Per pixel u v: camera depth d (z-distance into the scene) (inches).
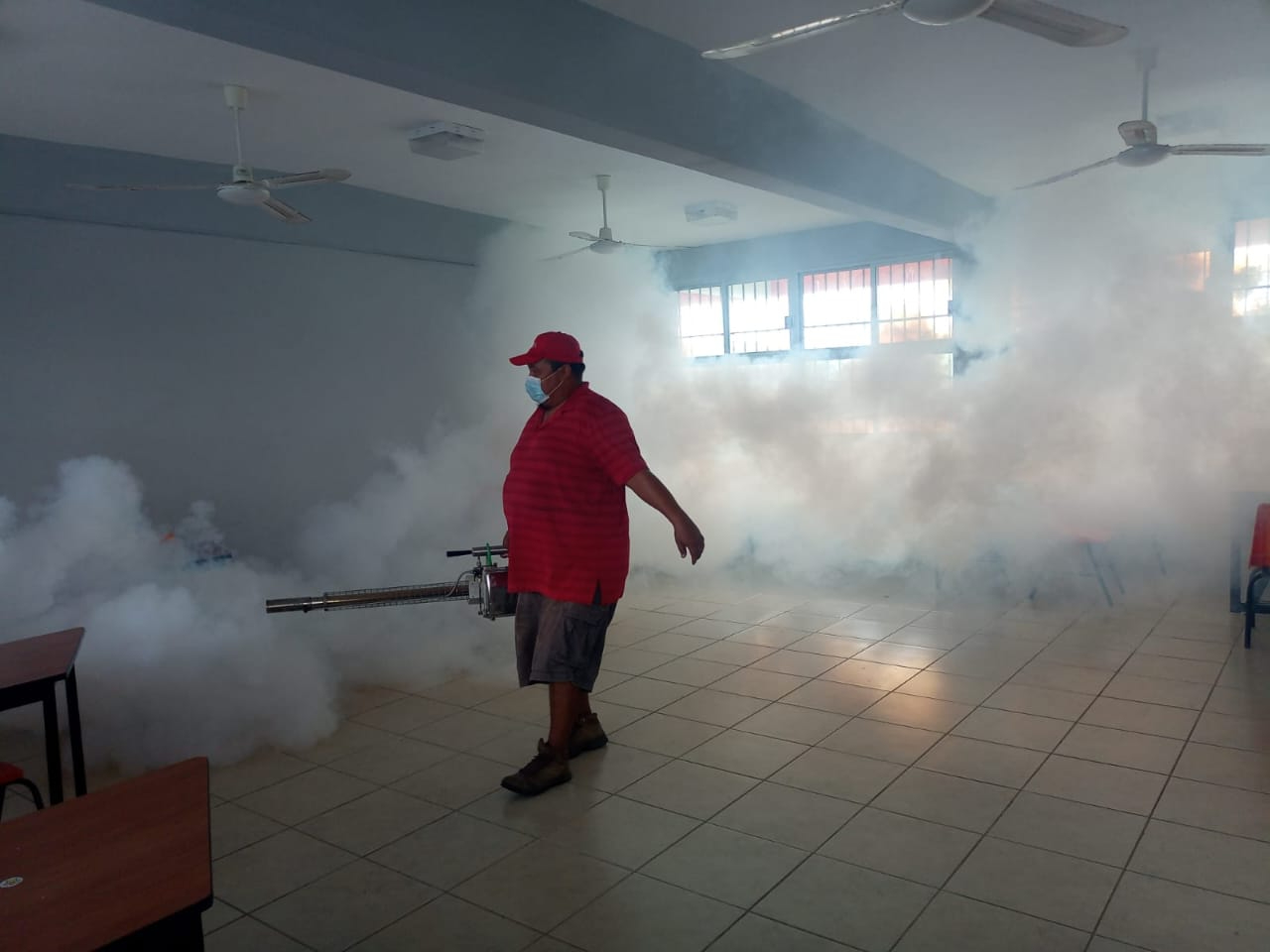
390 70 118.3
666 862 113.5
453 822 126.7
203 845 62.8
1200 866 107.5
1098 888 103.8
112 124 183.3
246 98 164.2
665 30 149.3
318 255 245.6
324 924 102.7
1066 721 155.0
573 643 135.0
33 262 190.5
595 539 133.6
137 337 208.1
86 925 53.1
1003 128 206.1
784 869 110.7
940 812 123.6
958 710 162.2
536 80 132.0
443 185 249.9
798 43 153.4
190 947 56.1
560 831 122.8
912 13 105.6
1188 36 152.0
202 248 220.1
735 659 198.7
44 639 126.6
